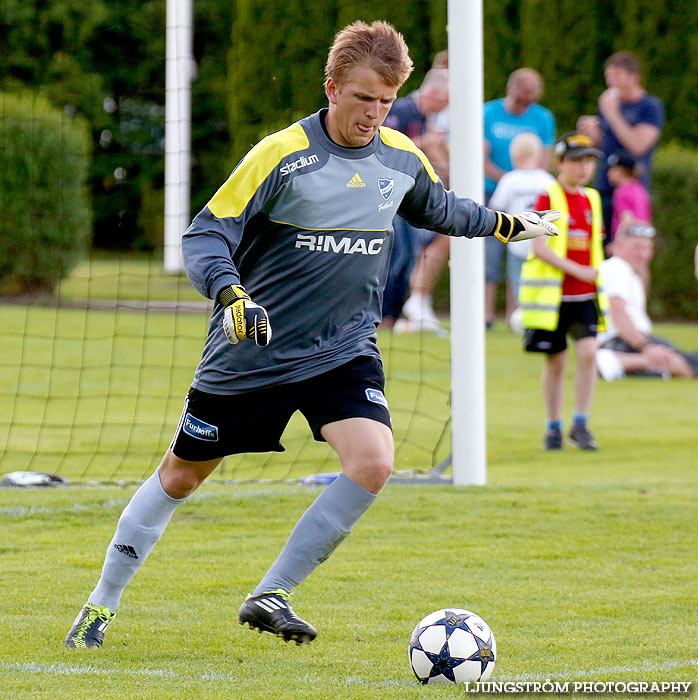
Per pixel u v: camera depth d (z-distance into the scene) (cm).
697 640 1401
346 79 1184
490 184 5166
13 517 2052
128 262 7744
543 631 1438
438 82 4388
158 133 9650
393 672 1270
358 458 1223
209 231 1192
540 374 4222
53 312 5178
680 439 3159
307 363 1269
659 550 1877
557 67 6347
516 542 1919
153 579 1680
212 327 1288
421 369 4031
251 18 5578
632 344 4306
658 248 5725
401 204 1355
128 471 2617
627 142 5156
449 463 2502
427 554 1839
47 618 1472
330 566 1761
